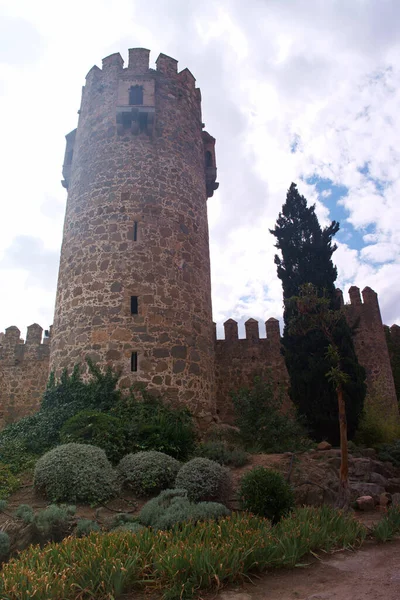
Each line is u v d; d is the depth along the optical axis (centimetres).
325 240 1905
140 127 1792
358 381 1608
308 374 1616
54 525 761
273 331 2509
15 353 2531
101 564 560
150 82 1842
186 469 988
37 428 1315
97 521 837
